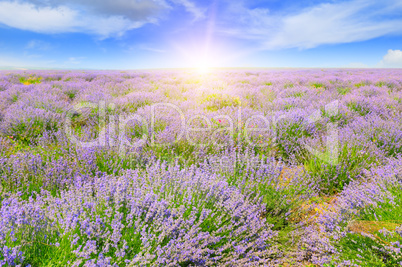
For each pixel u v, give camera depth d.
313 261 2.14
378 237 2.08
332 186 3.35
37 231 1.76
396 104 6.43
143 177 2.78
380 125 4.50
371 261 1.93
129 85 11.65
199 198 2.45
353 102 6.85
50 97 6.71
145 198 2.11
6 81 12.70
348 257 2.08
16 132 4.49
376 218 2.29
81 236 1.82
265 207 2.63
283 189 2.97
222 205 2.34
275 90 10.03
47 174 2.84
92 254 1.75
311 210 2.91
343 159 3.61
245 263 2.00
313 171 3.53
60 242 1.76
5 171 2.79
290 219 2.72
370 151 3.82
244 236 2.18
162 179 2.62
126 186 2.39
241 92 9.20
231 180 3.13
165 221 2.00
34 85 10.40
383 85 12.26
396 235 2.05
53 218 1.92
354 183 3.10
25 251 1.63
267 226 2.44
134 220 2.08
